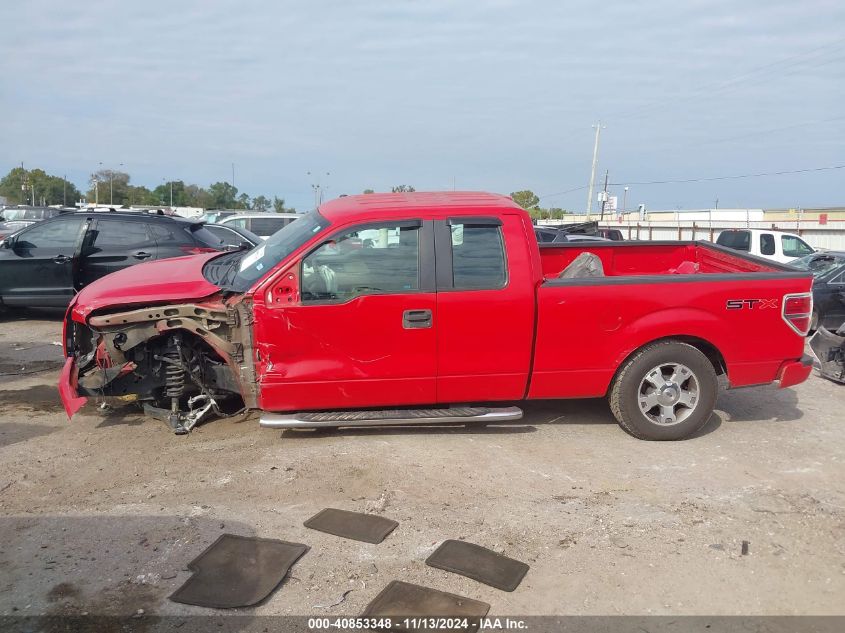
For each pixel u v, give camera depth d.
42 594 3.31
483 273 5.04
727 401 6.69
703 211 61.78
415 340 5.00
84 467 4.79
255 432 5.46
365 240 4.96
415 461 4.95
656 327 5.20
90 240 9.65
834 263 11.05
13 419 5.74
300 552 3.69
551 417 5.97
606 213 64.50
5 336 9.08
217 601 3.26
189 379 5.50
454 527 4.02
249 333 5.07
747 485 4.66
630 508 4.29
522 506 4.30
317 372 4.98
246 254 6.14
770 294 5.34
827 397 6.90
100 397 5.41
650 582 3.50
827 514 4.25
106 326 5.07
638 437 5.45
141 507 4.21
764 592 3.44
